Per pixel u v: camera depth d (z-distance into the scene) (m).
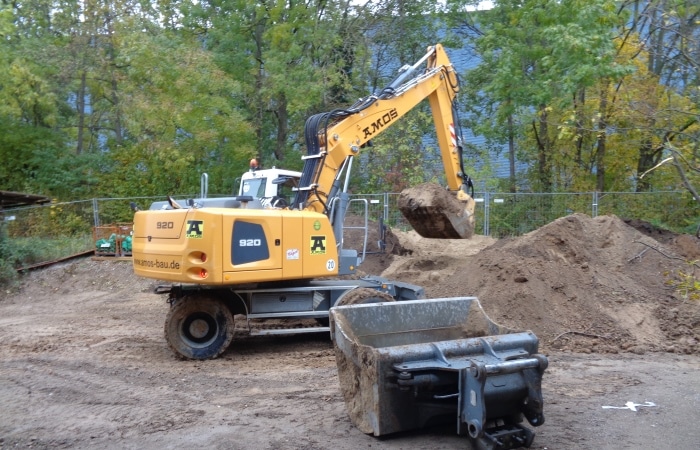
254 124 24.03
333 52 24.62
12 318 14.25
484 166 24.50
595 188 21.42
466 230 12.05
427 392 5.76
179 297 10.14
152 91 22.77
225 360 9.59
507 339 6.02
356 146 11.02
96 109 27.89
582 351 9.55
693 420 6.39
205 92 22.50
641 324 10.32
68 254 19.05
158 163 23.95
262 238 9.59
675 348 9.58
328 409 6.89
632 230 12.94
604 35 14.87
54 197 24.39
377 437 5.99
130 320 13.43
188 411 6.99
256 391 7.75
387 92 11.48
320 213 10.47
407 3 25.69
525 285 10.77
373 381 5.83
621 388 7.53
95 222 21.05
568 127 8.04
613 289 11.05
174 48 22.73
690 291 7.75
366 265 15.96
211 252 9.19
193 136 23.00
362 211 19.52
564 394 7.29
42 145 25.38
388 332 6.71
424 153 25.03
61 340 11.25
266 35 23.28
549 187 22.52
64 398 7.60
